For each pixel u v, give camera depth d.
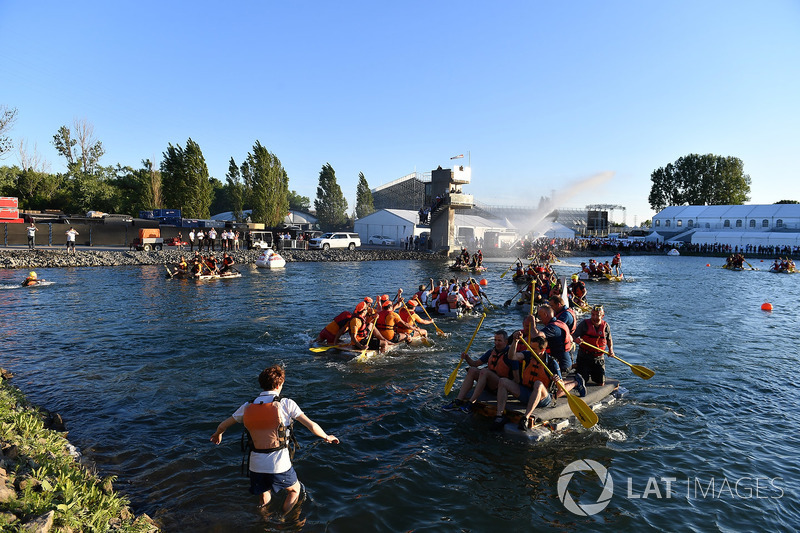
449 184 51.28
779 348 13.47
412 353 12.37
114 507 5.04
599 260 57.72
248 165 61.81
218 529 5.12
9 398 7.63
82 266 31.77
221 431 5.23
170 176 55.56
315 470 6.43
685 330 15.90
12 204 41.94
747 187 107.19
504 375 8.08
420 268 38.41
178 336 13.46
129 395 8.95
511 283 29.98
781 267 43.09
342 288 24.70
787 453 7.09
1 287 21.67
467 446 7.26
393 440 7.41
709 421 8.24
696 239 80.50
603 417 8.38
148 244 40.00
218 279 27.58
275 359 11.48
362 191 89.25
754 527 5.34
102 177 76.06
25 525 3.97
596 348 8.98
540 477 6.39
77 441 7.06
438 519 5.43
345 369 10.84
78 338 13.01
